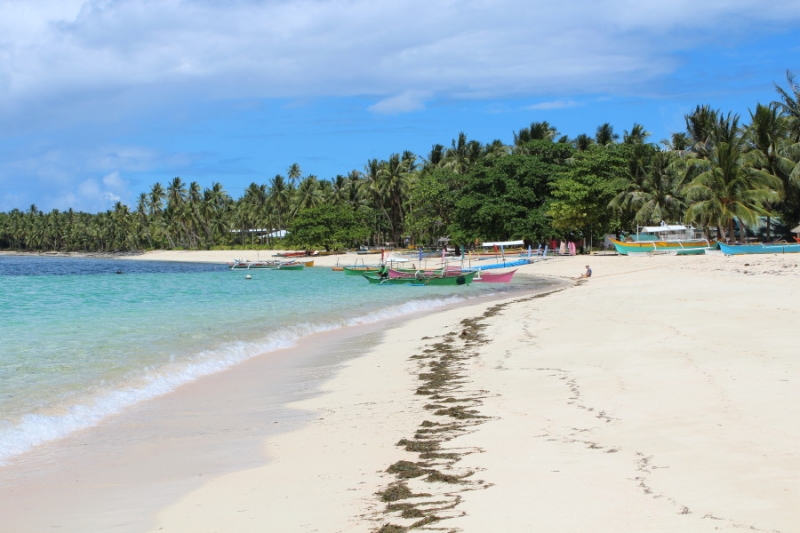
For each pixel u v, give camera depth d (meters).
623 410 9.73
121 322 25.25
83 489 8.08
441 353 17.44
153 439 10.32
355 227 103.94
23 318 26.83
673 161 64.56
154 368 15.96
